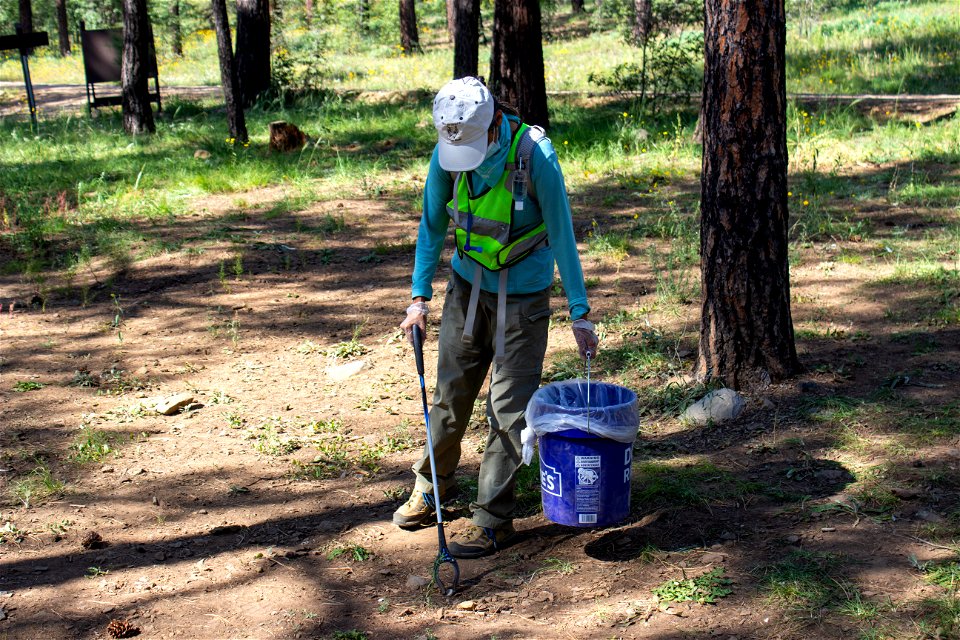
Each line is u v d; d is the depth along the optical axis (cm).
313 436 499
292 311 708
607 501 356
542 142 346
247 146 1362
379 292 747
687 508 400
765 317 501
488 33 3089
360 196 1079
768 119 478
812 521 380
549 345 609
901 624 310
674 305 666
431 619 338
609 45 2531
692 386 517
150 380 581
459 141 333
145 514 421
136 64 1543
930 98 1373
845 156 1107
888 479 407
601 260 791
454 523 406
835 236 808
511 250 353
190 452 482
